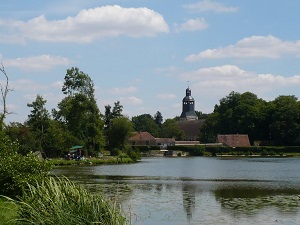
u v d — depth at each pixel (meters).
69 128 102.75
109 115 128.88
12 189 22.59
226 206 28.61
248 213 25.98
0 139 27.95
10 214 18.05
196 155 154.88
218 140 172.38
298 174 59.47
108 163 92.00
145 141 197.88
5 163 23.41
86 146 103.50
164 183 45.22
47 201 15.66
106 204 15.90
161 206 28.52
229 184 44.47
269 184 44.66
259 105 177.50
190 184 44.28
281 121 161.62
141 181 47.62
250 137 175.25
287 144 162.62
